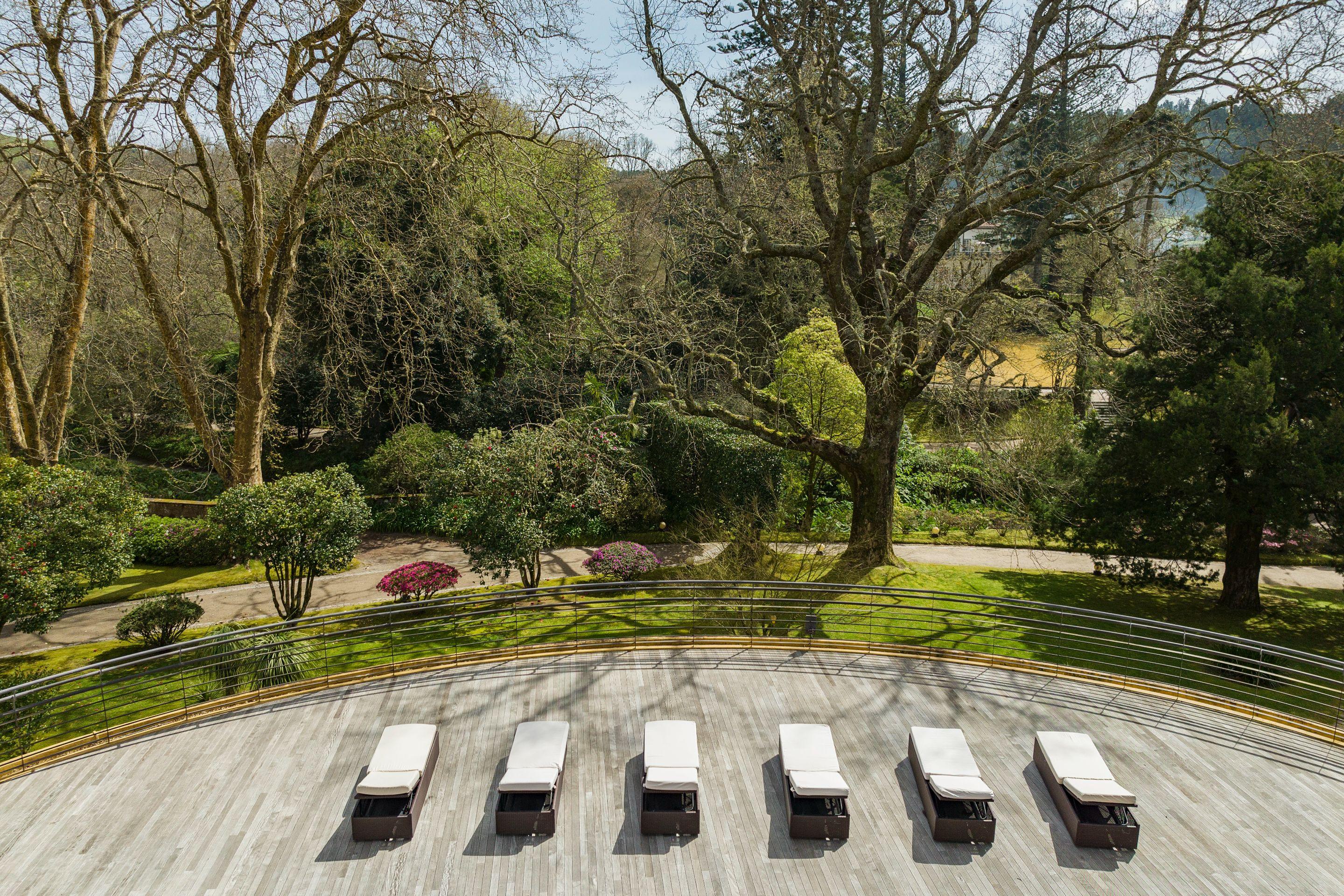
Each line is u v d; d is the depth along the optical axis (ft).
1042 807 29.94
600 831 28.48
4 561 47.03
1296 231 57.36
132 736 33.99
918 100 61.41
